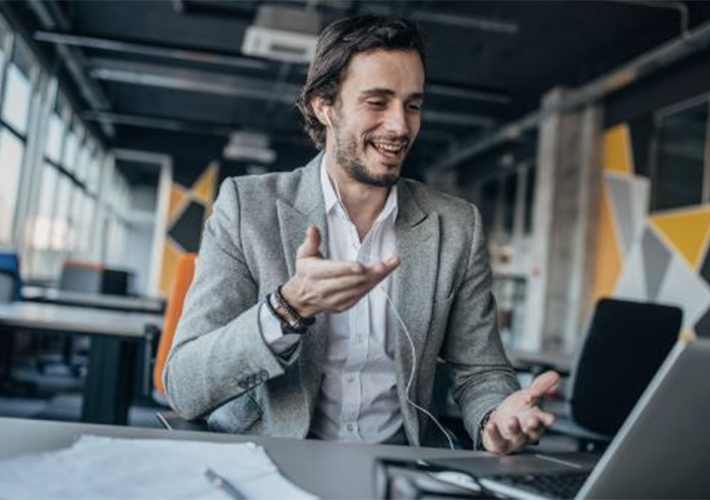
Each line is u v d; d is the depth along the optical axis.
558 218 9.06
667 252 7.15
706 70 6.83
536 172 10.62
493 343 1.39
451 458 0.90
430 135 12.84
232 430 1.24
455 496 0.76
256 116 13.00
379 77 1.23
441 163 13.31
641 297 7.48
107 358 3.05
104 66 10.13
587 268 8.62
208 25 8.60
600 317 3.09
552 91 9.10
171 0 7.88
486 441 1.10
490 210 12.41
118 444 0.85
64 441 0.88
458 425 1.38
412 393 1.29
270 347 1.02
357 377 1.31
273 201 1.35
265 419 1.21
